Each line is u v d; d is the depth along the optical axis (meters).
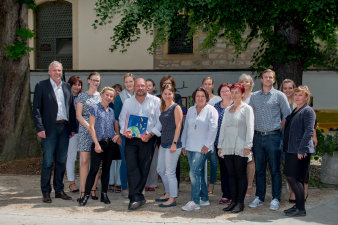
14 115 9.26
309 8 7.54
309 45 8.90
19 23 9.13
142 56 13.16
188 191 6.47
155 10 7.91
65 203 5.61
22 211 5.17
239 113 5.13
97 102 5.70
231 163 5.19
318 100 11.47
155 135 5.58
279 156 5.39
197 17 8.17
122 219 4.85
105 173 5.64
